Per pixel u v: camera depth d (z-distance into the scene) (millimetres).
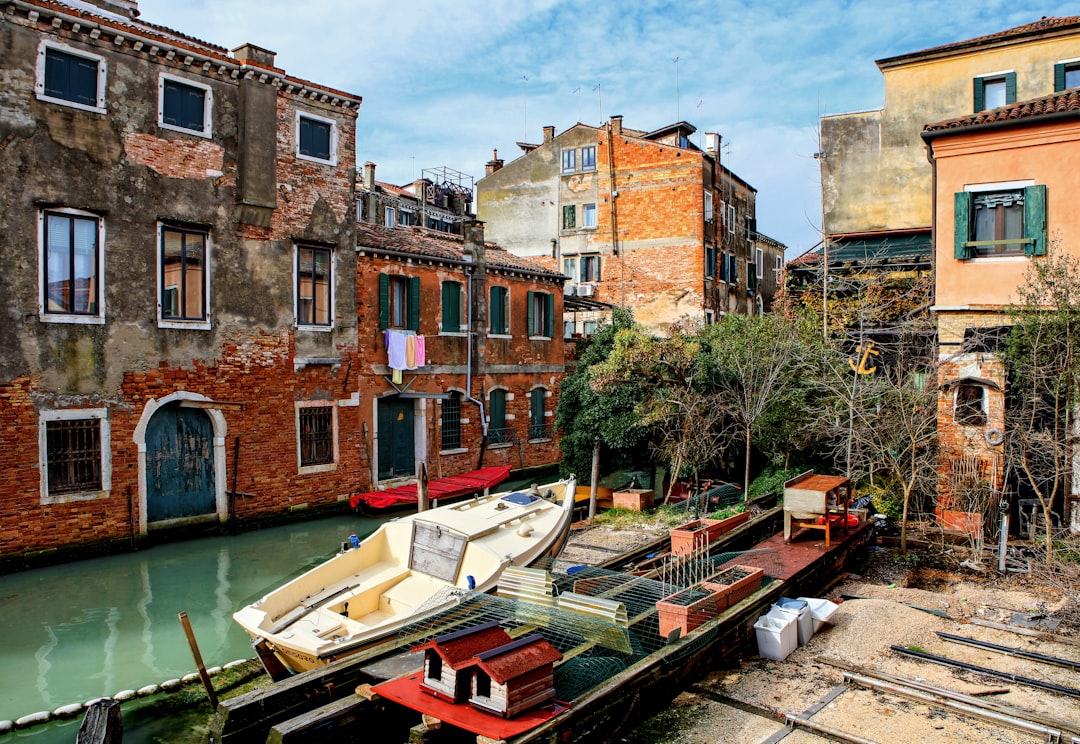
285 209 17062
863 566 11672
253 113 16266
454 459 21359
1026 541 12297
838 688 7656
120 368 14477
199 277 15773
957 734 6641
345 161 18250
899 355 14781
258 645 8297
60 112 13766
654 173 31844
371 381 18969
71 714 7977
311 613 8812
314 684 7051
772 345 15352
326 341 17859
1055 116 12258
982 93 19422
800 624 8781
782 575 9594
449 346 21219
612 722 6555
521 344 23922
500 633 6387
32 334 13391
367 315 18891
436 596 8914
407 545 10352
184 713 7992
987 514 12445
